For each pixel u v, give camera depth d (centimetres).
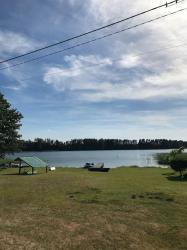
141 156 16300
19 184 2872
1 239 1229
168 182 3075
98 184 2867
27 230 1357
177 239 1305
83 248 1183
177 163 3622
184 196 2153
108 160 12269
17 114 6031
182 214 1672
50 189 2536
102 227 1431
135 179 3369
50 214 1644
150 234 1361
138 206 1845
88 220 1538
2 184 2873
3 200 2034
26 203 1933
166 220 1558
